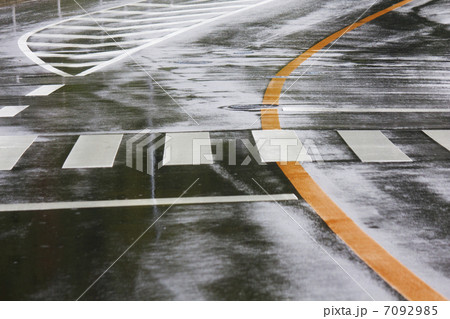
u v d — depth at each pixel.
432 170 7.27
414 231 5.45
